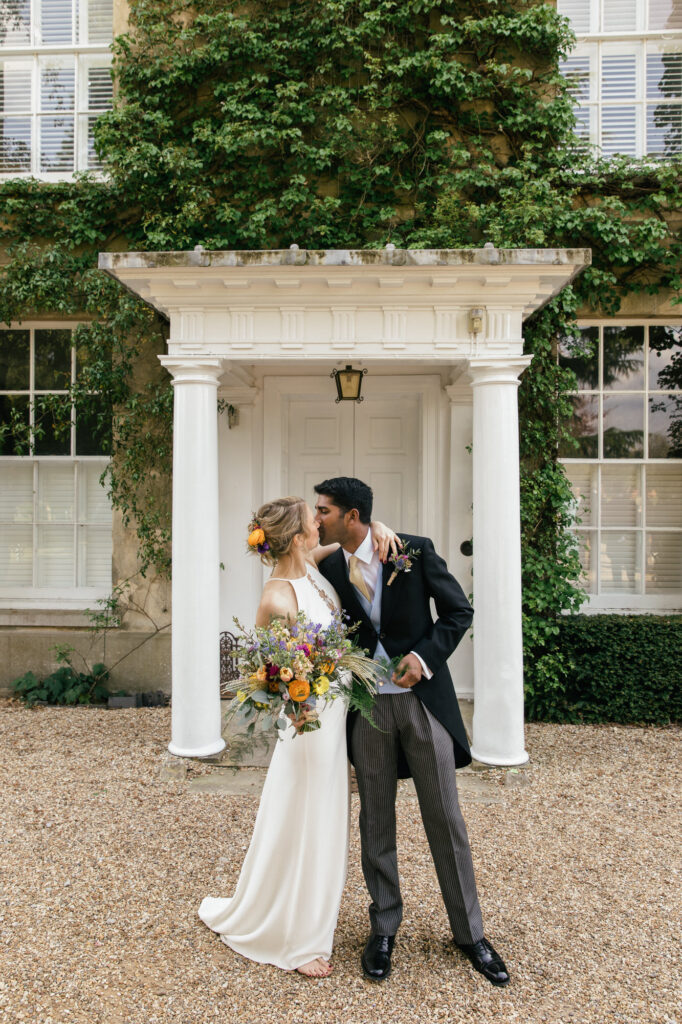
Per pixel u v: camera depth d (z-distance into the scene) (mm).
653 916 3014
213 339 4438
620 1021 2383
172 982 2559
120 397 6215
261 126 6051
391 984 2551
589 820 3951
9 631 6391
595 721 5770
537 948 2781
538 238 5586
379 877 2654
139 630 6324
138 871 3346
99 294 6035
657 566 6355
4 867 3381
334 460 6289
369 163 6148
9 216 6332
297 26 6227
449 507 5879
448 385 5887
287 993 2506
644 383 6324
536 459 6055
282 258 4172
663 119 6414
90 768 4656
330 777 2594
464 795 4238
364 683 2516
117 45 6258
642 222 5934
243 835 3713
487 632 4434
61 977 2580
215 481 4582
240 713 2432
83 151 6777
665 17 6406
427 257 4133
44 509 6699
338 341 4391
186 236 6117
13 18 6836
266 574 6016
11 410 6641
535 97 6047
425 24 6199
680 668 5656
